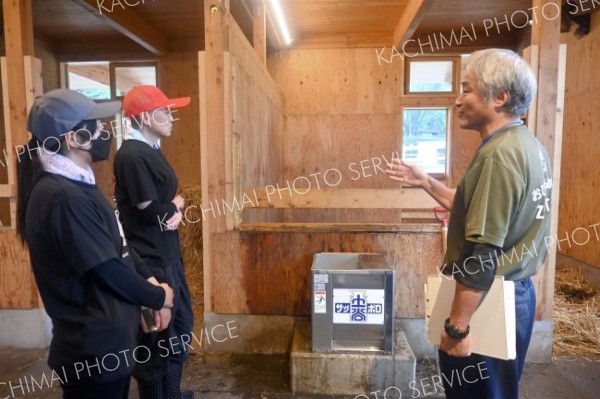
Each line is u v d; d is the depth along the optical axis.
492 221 1.06
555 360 2.54
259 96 3.34
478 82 1.16
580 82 4.09
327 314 2.18
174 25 4.63
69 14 4.30
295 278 2.57
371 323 2.17
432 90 5.04
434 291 1.28
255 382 2.30
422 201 2.48
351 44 4.84
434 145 5.18
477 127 1.23
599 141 3.78
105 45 5.14
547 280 2.46
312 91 4.91
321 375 2.18
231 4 3.83
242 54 2.75
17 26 2.58
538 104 2.36
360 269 2.17
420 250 2.52
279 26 4.21
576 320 3.04
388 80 4.87
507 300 1.11
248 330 2.61
